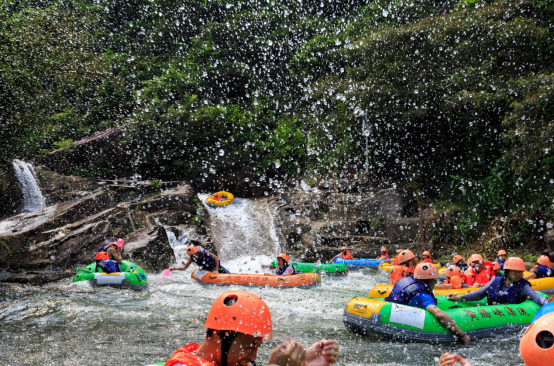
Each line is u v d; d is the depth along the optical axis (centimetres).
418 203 1450
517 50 1431
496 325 452
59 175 1459
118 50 2719
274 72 2375
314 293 760
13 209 1297
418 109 1461
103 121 2053
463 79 1437
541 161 1152
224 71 2280
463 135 1465
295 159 1958
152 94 2166
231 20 2462
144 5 2889
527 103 1155
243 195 1909
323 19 2530
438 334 435
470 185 1333
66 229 1010
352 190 1592
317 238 1368
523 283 489
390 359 389
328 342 154
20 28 1476
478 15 1524
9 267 834
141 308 601
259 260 1318
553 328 120
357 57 1708
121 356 388
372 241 1362
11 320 522
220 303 145
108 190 1421
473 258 695
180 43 2638
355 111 1588
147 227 1124
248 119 2056
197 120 1952
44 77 1706
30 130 1628
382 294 620
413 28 1564
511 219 1221
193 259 845
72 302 629
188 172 1906
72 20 2084
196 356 137
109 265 775
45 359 379
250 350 142
